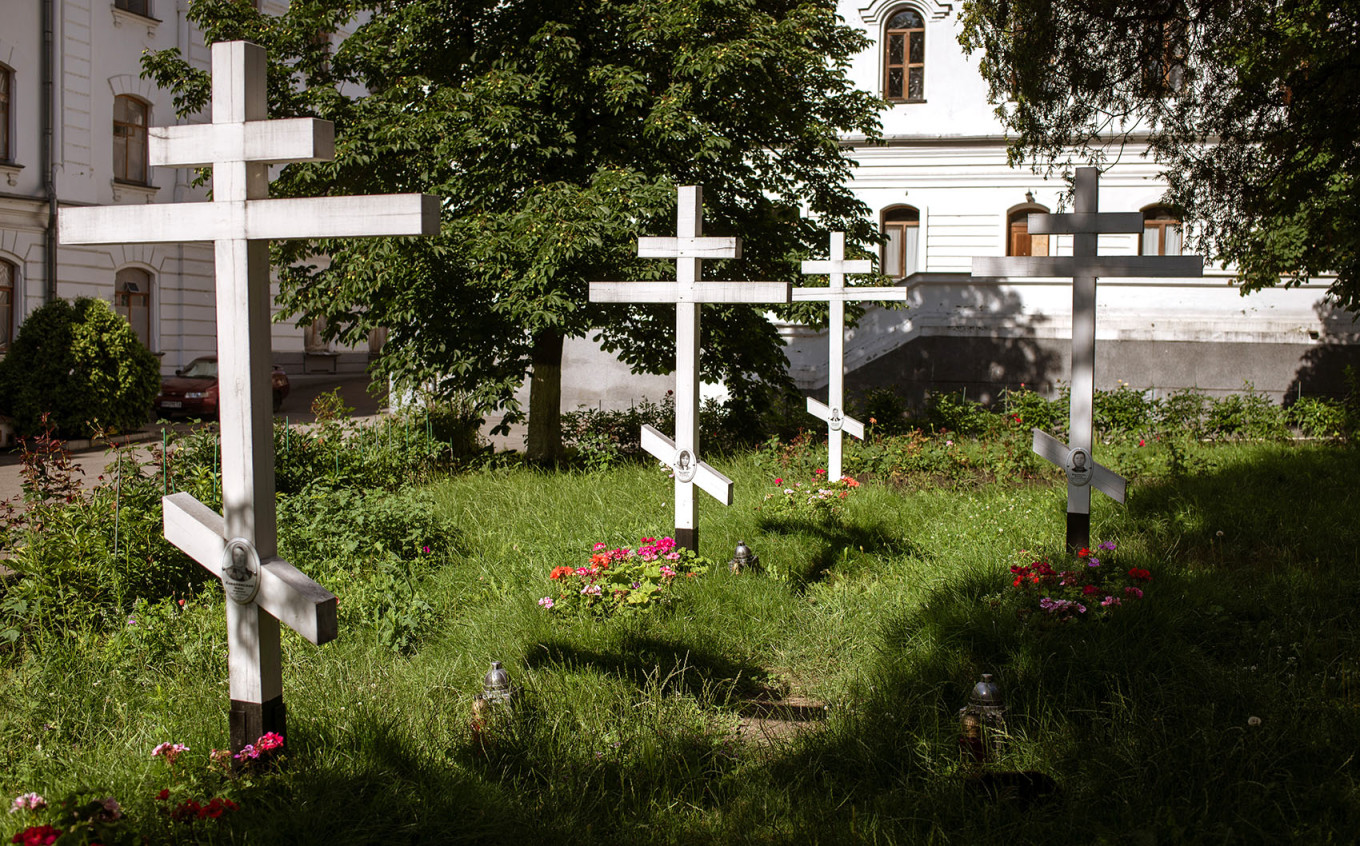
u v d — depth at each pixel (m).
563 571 6.17
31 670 4.98
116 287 26.00
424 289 12.80
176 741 4.16
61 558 6.27
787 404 17.09
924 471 12.14
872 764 4.20
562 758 4.16
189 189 27.30
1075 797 3.79
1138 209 22.30
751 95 13.54
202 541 3.94
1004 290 19.30
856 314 15.83
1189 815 3.62
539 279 11.79
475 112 12.84
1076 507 7.18
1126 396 17.05
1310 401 16.91
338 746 4.07
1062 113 13.04
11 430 18.55
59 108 24.00
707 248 7.02
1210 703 4.46
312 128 3.70
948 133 22.95
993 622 5.38
